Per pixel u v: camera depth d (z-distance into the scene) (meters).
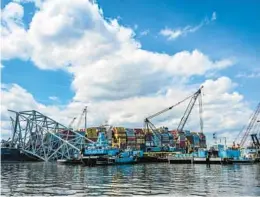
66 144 190.38
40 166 141.75
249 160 156.50
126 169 113.88
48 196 49.66
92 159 143.50
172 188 56.38
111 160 149.88
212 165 139.75
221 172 94.25
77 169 116.38
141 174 88.69
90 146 185.25
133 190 54.28
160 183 64.38
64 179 75.62
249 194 49.53
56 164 161.50
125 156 164.75
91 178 77.56
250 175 82.81
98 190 55.06
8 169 118.25
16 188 58.84
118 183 65.25
